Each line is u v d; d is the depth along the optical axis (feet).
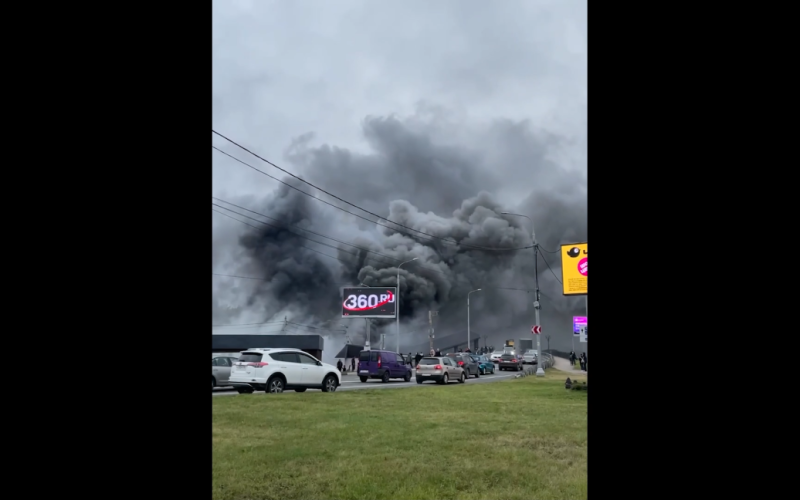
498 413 42.14
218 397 55.31
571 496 18.78
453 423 35.91
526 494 19.06
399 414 41.09
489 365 143.64
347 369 178.70
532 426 34.47
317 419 37.81
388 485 20.13
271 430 32.73
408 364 109.70
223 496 18.67
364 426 34.42
